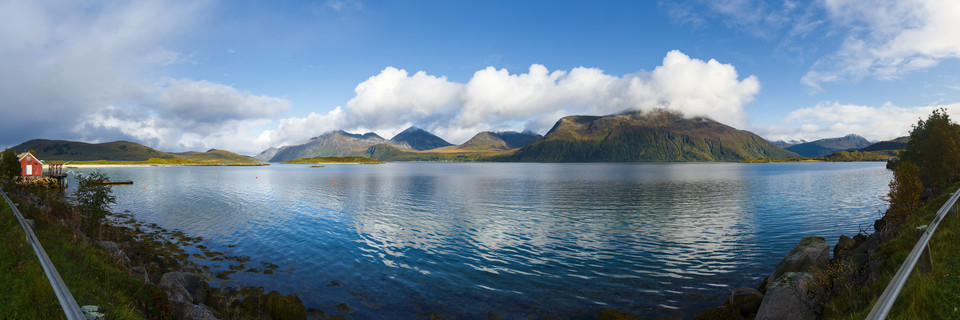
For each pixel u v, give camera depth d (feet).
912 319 29.22
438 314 66.23
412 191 303.07
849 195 240.53
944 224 53.52
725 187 315.99
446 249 110.11
